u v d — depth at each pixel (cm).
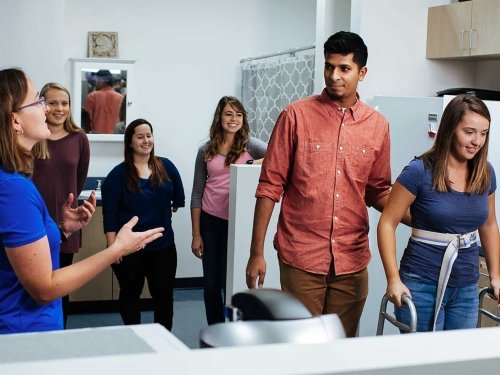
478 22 407
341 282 263
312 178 257
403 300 240
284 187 268
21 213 166
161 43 622
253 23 643
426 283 255
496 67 443
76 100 601
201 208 442
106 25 610
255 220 267
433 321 258
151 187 427
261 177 268
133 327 94
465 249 256
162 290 432
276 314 67
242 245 367
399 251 418
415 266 257
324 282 262
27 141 176
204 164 441
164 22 621
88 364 48
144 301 574
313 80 514
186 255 637
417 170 251
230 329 65
